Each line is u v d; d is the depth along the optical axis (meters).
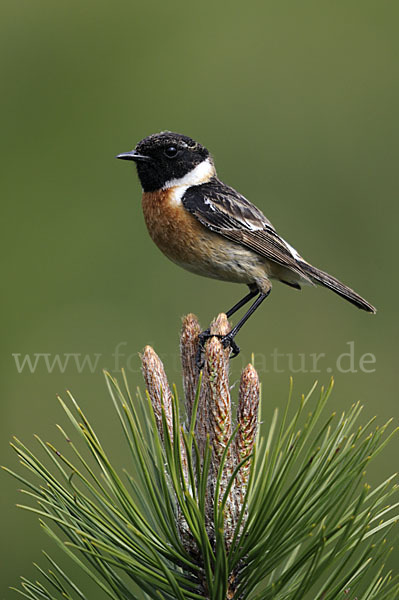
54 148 12.66
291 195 12.75
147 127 12.84
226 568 3.76
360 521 3.79
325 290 12.19
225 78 13.12
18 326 11.68
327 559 3.61
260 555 3.85
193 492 3.67
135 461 4.25
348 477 3.72
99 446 3.79
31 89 12.84
